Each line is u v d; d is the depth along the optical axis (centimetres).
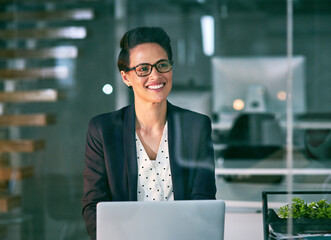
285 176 299
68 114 483
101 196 200
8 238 407
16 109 478
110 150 202
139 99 207
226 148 396
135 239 157
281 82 456
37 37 482
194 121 206
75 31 493
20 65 484
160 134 205
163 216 158
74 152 481
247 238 241
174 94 403
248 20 601
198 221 158
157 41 208
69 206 452
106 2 516
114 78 492
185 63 575
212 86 441
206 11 588
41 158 474
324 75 613
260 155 390
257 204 240
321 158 331
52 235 419
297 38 618
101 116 206
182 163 204
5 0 505
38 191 462
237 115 446
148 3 550
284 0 604
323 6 620
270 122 454
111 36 508
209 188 204
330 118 540
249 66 442
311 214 169
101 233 157
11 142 453
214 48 583
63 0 512
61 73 482
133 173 201
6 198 439
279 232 167
